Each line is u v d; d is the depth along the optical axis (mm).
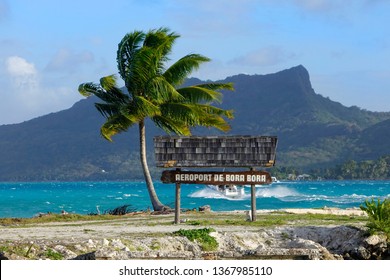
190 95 51781
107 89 50688
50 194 148000
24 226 35656
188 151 36906
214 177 36594
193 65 50688
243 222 35375
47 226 35500
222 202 94188
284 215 41625
